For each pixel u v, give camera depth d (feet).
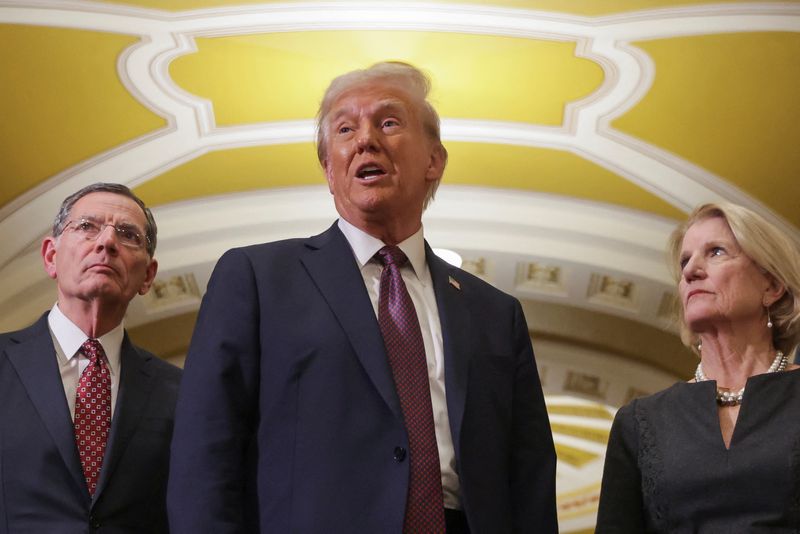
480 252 32.91
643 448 9.37
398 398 8.30
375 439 8.14
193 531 7.75
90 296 10.52
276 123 27.84
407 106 9.89
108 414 10.27
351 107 9.82
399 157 9.55
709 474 8.78
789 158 27.58
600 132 28.02
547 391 38.55
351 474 8.00
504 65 25.53
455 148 29.58
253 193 30.83
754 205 29.25
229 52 24.88
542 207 31.65
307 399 8.29
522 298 35.19
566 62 25.23
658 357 35.53
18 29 23.25
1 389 10.03
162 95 26.11
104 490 9.71
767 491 8.55
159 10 22.94
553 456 9.26
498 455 8.73
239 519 7.97
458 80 26.30
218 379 8.38
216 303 8.77
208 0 22.76
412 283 9.37
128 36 23.72
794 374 9.12
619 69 25.25
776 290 9.56
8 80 24.85
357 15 23.62
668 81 25.57
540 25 23.81
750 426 8.89
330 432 8.13
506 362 9.27
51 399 9.95
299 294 8.82
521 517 8.89
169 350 34.14
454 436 8.45
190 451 8.11
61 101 25.73
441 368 8.83
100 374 10.43
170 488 8.07
